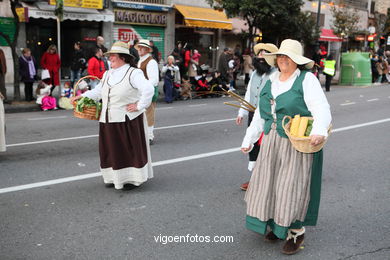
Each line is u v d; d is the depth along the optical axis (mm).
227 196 4863
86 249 3506
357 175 5812
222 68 16781
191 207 4500
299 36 19438
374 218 4281
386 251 3561
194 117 10867
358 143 7879
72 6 17281
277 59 3361
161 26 21844
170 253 3469
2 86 12430
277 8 17469
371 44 29062
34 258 3342
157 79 6820
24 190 4949
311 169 3256
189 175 5660
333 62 18031
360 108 12766
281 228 3244
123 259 3348
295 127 3180
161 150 7059
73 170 5809
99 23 19453
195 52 17250
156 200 4684
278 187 3258
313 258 3422
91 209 4391
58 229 3889
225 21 23219
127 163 4898
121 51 4684
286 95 3283
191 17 21578
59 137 8109
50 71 12922
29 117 10648
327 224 4117
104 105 4797
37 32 17797
